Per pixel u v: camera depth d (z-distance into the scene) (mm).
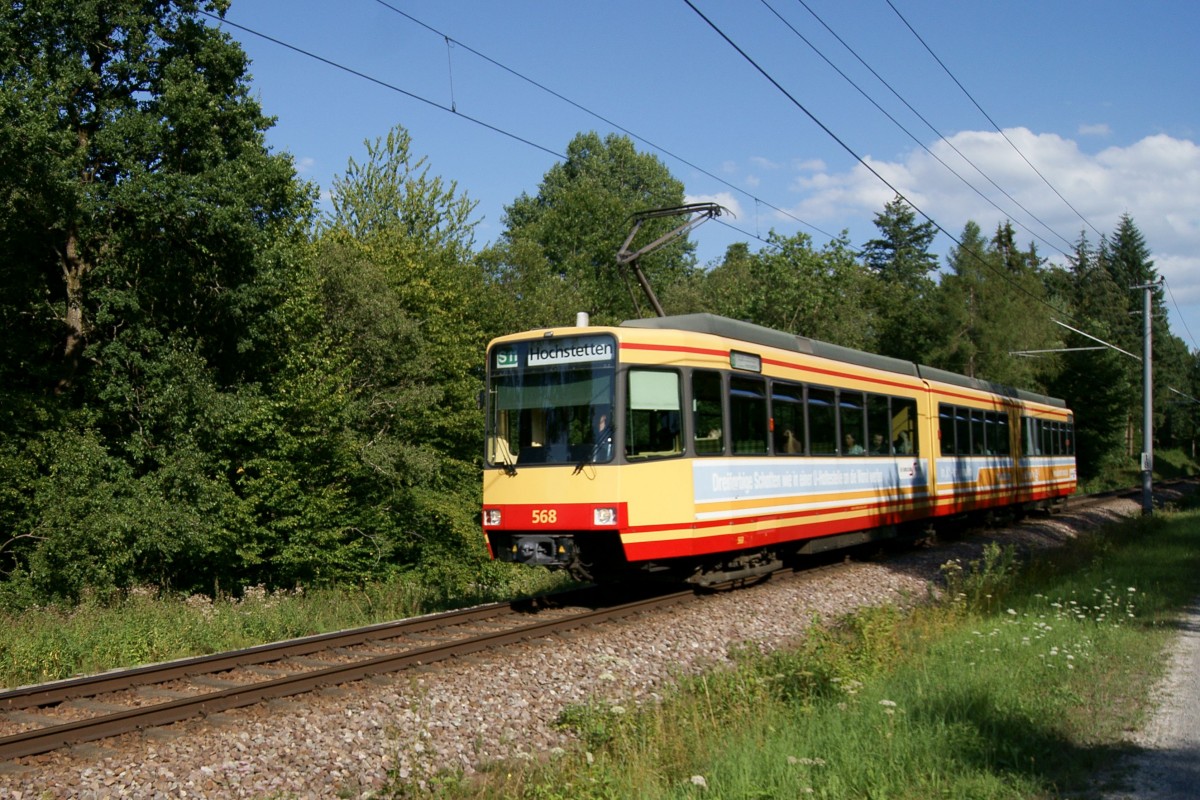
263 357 21297
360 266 23891
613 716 7477
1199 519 27312
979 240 65750
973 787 5703
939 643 9875
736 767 5992
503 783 6320
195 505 18531
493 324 31250
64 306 19719
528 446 12094
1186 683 8359
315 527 20578
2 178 16859
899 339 51156
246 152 19469
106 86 19375
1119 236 91250
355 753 6691
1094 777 5953
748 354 13438
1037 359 52844
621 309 50375
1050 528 25109
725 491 12688
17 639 11211
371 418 23781
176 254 19000
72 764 6395
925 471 18984
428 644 10086
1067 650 9328
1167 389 83438
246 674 8883
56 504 16906
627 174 66125
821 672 8375
